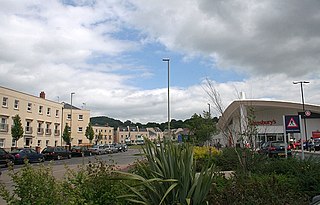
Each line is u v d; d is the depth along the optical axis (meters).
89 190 5.75
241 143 13.48
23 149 31.92
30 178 5.23
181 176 5.73
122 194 5.96
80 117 81.25
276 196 5.51
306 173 9.29
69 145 58.25
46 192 5.27
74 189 5.76
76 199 5.54
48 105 58.81
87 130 79.38
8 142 46.53
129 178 5.80
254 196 5.48
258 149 13.15
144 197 5.87
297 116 16.70
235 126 15.60
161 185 5.77
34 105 54.09
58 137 62.19
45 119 57.56
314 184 8.75
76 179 5.98
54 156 37.44
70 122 73.25
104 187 5.85
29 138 52.28
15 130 44.25
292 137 50.41
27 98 52.09
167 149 6.04
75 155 46.16
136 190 5.86
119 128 142.75
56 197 5.31
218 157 16.20
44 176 5.46
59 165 27.39
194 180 5.84
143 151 6.39
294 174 10.20
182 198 5.66
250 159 11.85
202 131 42.25
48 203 5.15
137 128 146.00
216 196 5.60
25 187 5.16
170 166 5.80
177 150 6.03
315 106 58.81
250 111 13.84
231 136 14.25
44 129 57.03
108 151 59.00
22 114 50.59
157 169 5.95
